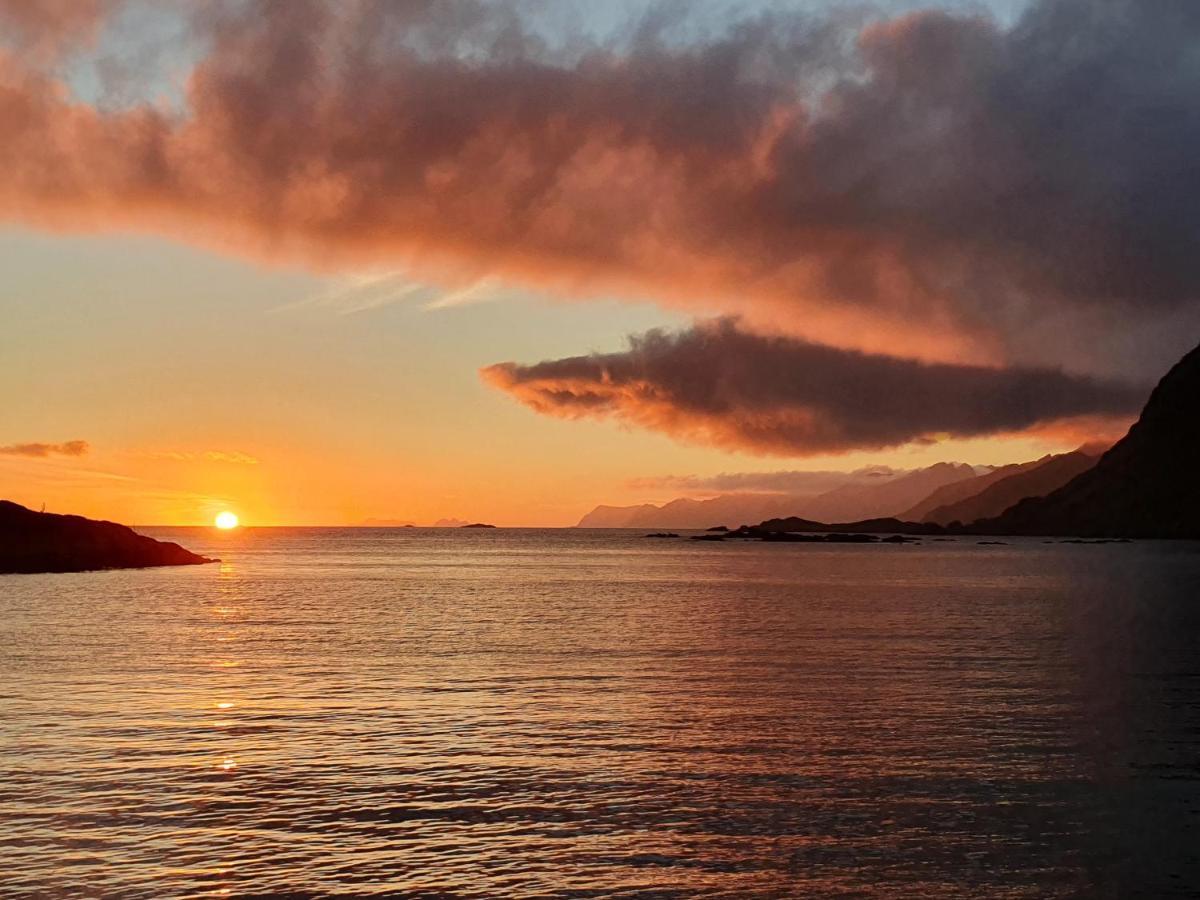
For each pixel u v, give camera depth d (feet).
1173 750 81.61
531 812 65.62
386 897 52.65
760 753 80.23
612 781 72.28
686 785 71.41
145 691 105.19
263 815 64.44
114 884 53.83
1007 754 80.23
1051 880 55.72
